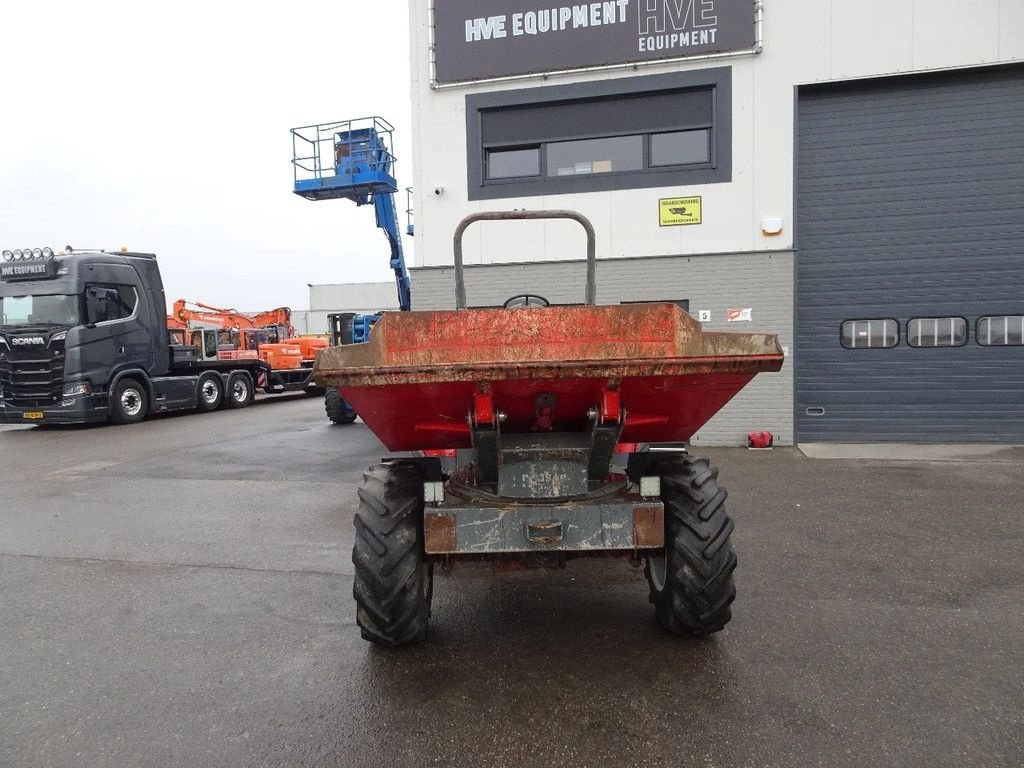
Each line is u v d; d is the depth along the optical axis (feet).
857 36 28.09
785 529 17.48
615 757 8.11
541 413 9.84
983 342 28.91
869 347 29.76
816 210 29.73
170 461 31.07
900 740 8.34
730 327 29.58
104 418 46.14
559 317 10.63
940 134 28.66
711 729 8.65
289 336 83.46
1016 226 28.37
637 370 8.68
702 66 29.01
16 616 13.10
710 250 29.55
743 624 11.85
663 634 11.51
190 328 60.70
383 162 47.85
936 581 13.73
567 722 8.89
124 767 8.23
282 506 21.79
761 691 9.57
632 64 29.43
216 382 57.77
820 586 13.57
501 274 31.40
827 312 29.99
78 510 21.83
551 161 31.09
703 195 29.45
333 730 8.87
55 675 10.67
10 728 9.16
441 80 31.17
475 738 8.59
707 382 9.15
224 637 11.94
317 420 48.24
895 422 29.78
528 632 11.73
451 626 12.05
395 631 10.50
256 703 9.64
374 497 10.62
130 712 9.50
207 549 17.28
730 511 19.26
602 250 30.42
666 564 10.90
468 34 30.76
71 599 13.97
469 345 10.58
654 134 30.04
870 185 29.30
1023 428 28.84
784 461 26.48
